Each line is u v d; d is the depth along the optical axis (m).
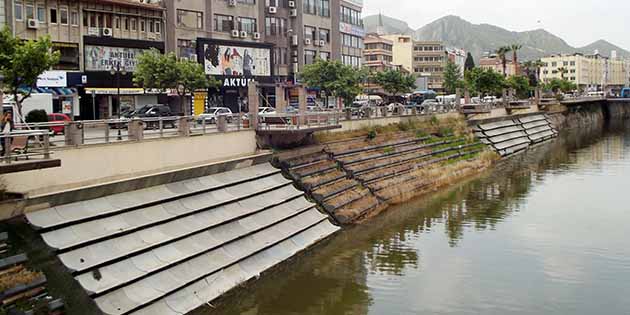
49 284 17.03
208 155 28.05
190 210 23.44
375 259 26.05
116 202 21.44
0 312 15.41
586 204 37.53
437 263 25.72
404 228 31.30
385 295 22.12
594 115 112.94
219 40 59.12
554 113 95.50
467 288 22.89
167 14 55.50
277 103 35.59
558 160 58.28
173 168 25.72
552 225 32.28
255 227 25.20
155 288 19.00
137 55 53.03
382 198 36.09
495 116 71.50
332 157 36.88
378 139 44.44
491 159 55.94
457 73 102.94
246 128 31.53
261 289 22.00
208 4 58.75
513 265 25.59
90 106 50.66
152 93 53.53
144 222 21.30
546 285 23.27
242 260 23.12
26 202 18.41
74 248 18.34
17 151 19.22
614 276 24.19
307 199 30.86
